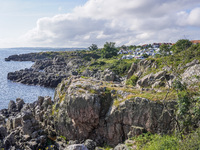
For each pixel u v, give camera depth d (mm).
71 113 34406
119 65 137125
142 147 23531
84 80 42500
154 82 42219
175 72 26453
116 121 32031
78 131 35375
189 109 22031
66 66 182750
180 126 24453
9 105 63344
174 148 17297
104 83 40750
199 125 22219
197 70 32125
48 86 116500
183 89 22422
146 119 29531
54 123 39406
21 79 127375
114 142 32250
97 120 33375
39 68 189750
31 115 36938
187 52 28859
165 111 28125
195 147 16078
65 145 34312
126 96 33344
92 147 30641
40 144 32844
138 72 57281
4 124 45188
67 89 40469
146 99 29891
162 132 27938
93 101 32875
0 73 156625
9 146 33188
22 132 35406
